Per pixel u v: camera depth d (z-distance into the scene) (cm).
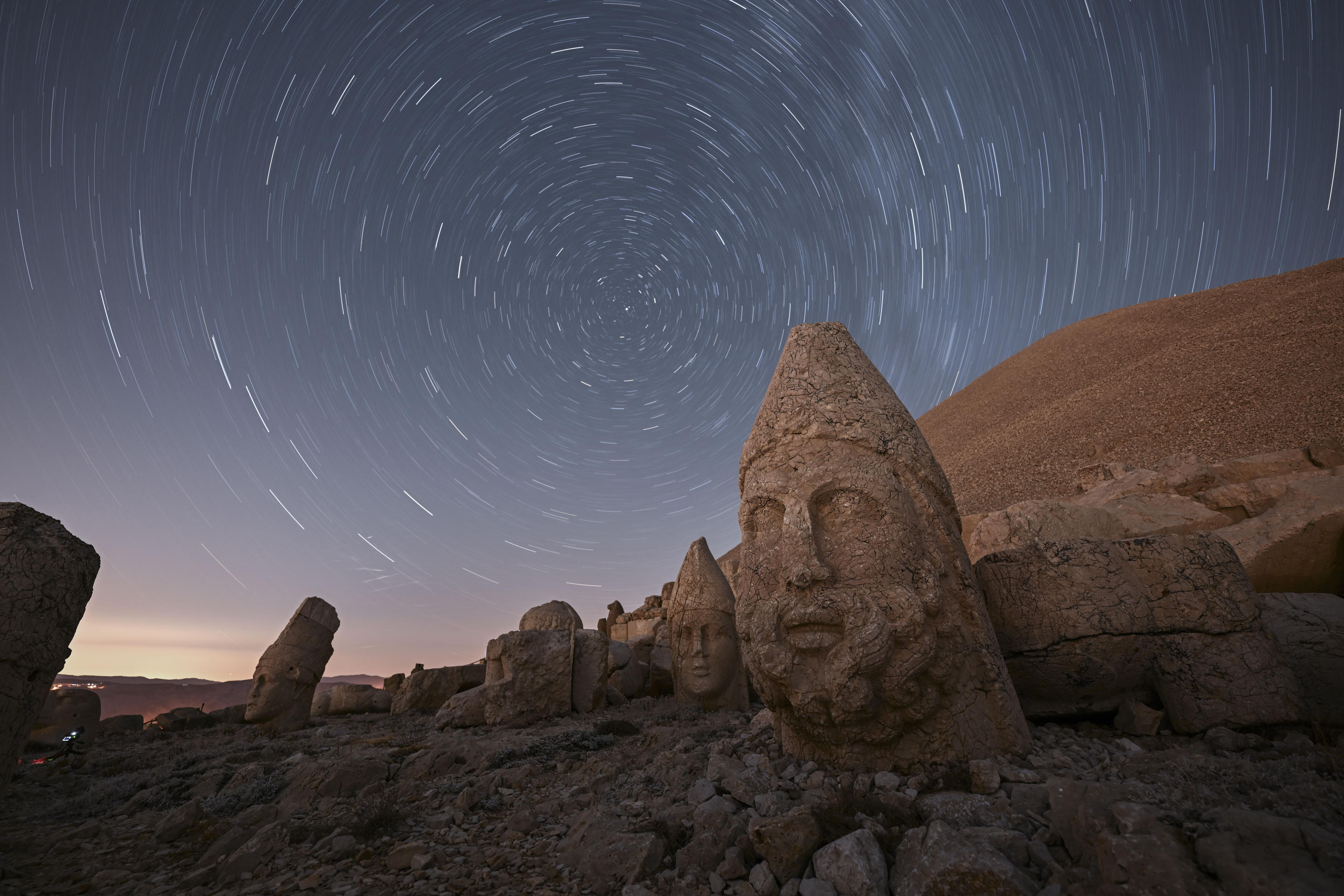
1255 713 451
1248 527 811
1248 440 2678
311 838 479
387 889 383
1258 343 3878
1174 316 6059
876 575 438
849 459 489
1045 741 463
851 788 396
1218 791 316
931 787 391
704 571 1054
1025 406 5694
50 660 506
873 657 402
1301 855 239
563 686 1025
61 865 486
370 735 1004
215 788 676
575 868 384
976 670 439
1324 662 505
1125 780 370
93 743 1188
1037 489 3459
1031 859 302
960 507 3806
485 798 544
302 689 1231
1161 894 243
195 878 428
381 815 479
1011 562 559
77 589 532
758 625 444
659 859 365
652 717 873
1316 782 314
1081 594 526
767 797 398
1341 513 754
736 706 998
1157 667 497
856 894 300
